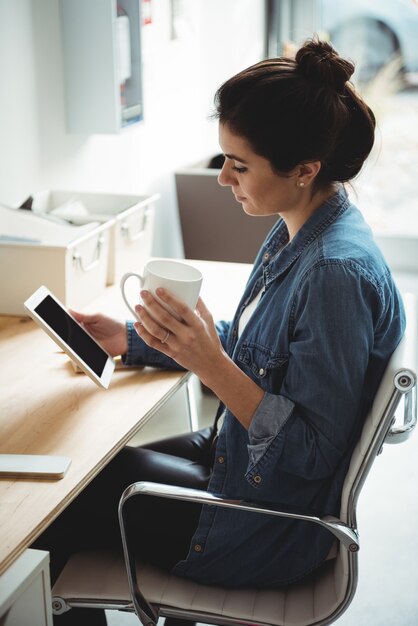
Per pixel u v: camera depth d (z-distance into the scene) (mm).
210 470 1538
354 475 1239
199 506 1412
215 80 4129
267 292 1403
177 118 3729
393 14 4289
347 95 1292
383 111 4441
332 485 1308
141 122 2857
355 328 1227
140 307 1306
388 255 4566
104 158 2988
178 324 1280
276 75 1242
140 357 1628
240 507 1234
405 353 1234
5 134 2312
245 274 2203
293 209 1377
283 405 1268
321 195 1374
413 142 4461
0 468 1214
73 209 2275
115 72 2555
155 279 1291
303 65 1258
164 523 1424
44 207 2379
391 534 2346
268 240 1544
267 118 1235
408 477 2670
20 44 2344
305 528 1343
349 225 1346
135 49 2738
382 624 1978
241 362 1393
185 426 2914
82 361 1494
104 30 2510
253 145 1263
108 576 1379
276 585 1381
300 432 1258
